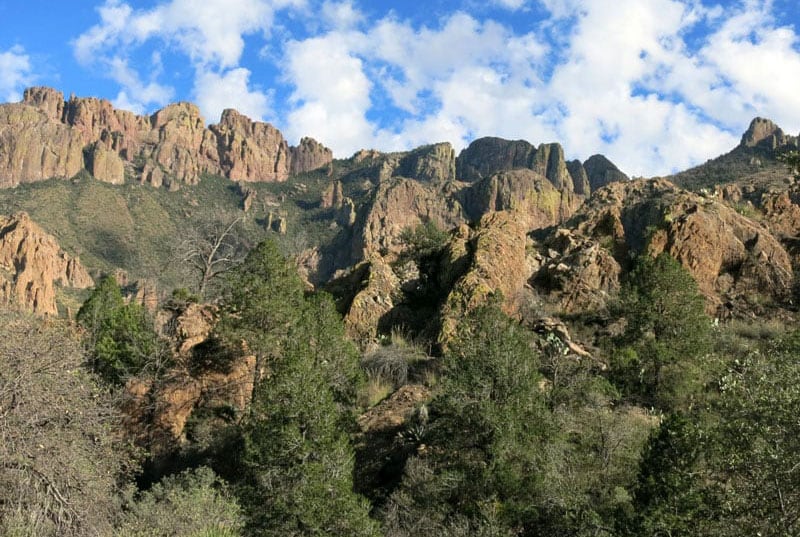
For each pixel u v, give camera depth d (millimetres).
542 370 24891
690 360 25375
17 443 14055
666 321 26391
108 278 32906
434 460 20531
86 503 15008
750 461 11938
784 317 30859
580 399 22188
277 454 19766
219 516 18250
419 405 24781
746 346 26766
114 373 27703
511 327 22469
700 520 13711
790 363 12836
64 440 15055
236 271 29391
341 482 19281
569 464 18594
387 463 22781
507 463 18953
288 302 28016
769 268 33625
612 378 25688
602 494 17766
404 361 29141
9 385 14273
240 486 20641
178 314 32531
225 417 27656
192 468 25203
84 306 31266
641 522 14961
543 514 17547
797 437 11469
